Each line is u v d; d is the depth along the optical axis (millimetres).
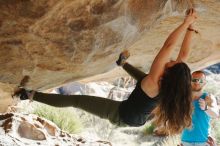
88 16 3631
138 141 10188
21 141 6531
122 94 13617
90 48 4023
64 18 3541
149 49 6117
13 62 3943
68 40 3805
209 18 5191
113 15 3768
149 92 3557
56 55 3988
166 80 3508
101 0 3555
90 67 4539
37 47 3803
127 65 4215
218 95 13266
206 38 6141
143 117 3650
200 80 4621
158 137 10344
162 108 3539
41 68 4180
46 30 3590
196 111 4648
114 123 3801
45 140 6957
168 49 3576
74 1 3393
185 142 4754
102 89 14016
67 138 7426
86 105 3902
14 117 7055
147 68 6980
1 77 4195
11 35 3557
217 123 10797
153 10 4156
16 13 3303
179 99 3480
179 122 3514
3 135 6508
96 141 7773
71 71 4449
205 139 4680
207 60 7199
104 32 3926
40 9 3322
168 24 5305
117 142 10133
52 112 9656
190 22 3750
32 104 9938
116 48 4281
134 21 4066
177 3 4465
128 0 3764
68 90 13133
